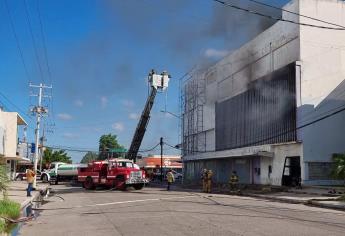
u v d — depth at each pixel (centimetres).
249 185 4112
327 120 3512
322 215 1730
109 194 3297
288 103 3597
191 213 1777
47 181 5897
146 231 1305
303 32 3588
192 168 6184
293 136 3503
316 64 3575
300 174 3469
